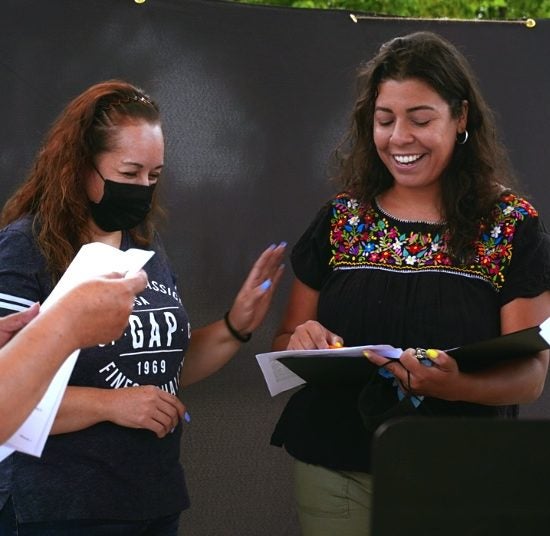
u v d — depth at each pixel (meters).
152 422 2.33
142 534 2.44
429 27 3.33
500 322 2.49
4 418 1.54
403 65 2.46
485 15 4.63
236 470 3.35
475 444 1.37
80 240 2.36
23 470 2.25
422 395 2.41
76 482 2.28
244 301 2.69
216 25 3.24
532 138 3.35
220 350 2.71
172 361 2.44
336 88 3.30
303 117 3.30
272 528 3.36
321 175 3.31
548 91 3.36
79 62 3.11
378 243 2.54
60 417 2.24
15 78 3.06
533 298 2.46
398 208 2.57
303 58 3.29
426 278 2.47
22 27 3.07
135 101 2.42
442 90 2.45
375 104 2.56
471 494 1.37
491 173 2.54
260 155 3.28
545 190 3.36
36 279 2.28
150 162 2.39
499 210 2.51
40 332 1.60
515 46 3.36
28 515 2.23
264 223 3.29
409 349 2.31
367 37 3.31
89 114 2.36
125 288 1.70
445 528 1.38
